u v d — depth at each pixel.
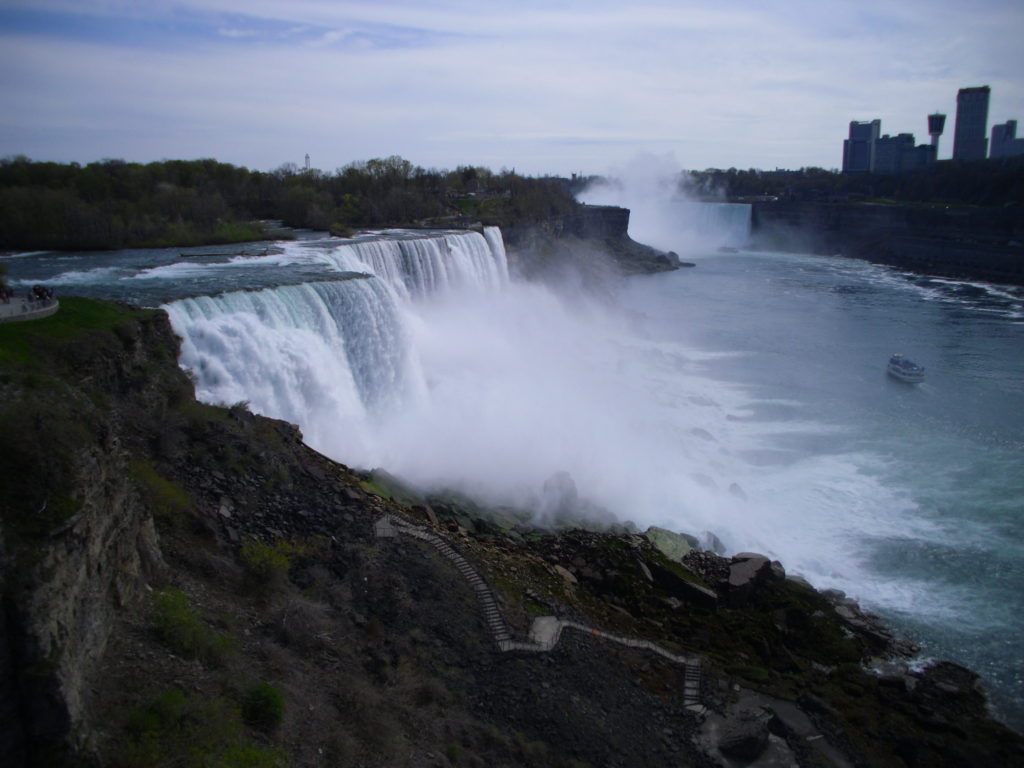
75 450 17.58
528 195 129.12
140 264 51.88
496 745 21.19
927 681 27.80
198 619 20.77
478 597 26.53
